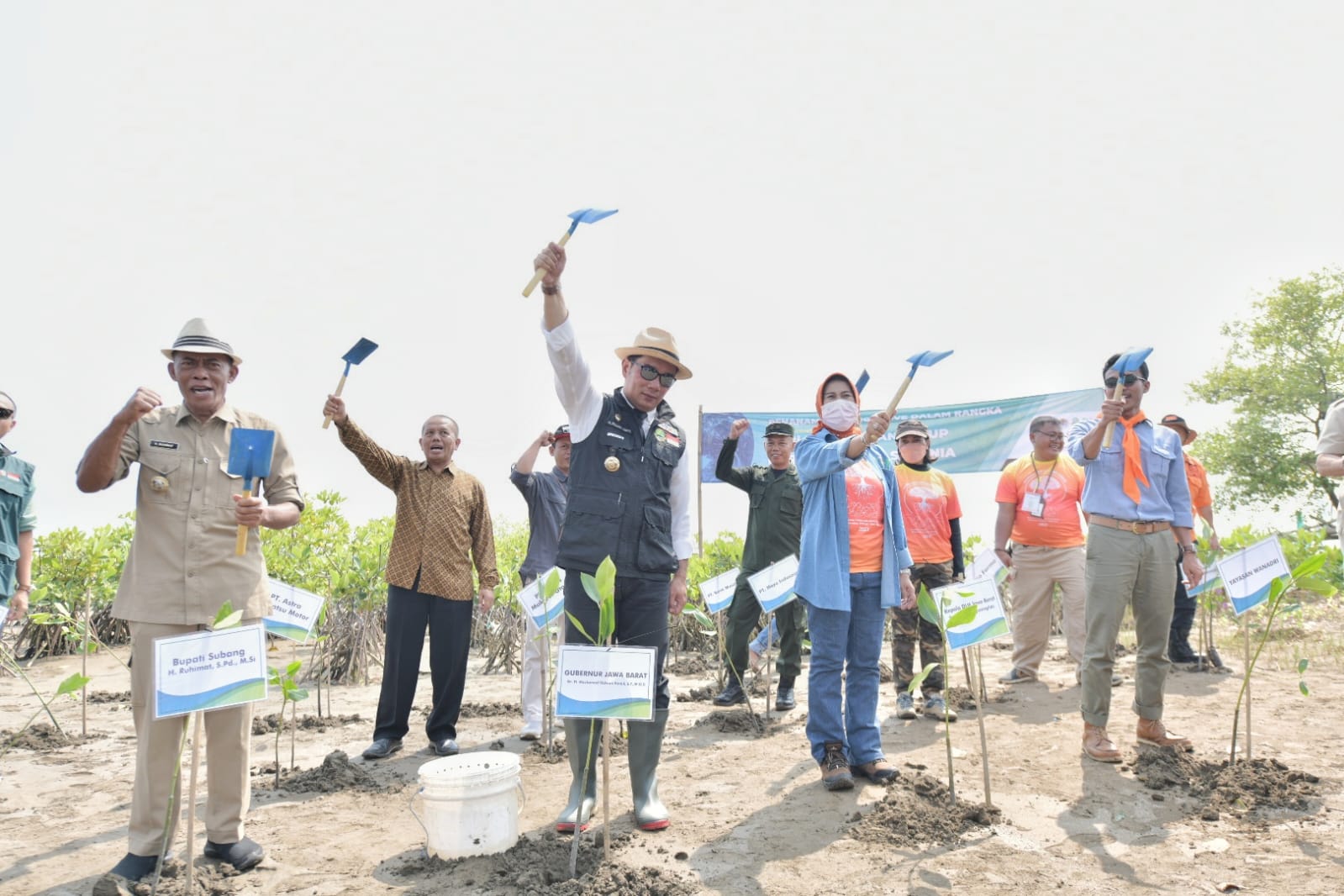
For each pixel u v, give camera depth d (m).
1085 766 4.62
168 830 3.17
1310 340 18.11
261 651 3.22
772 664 8.40
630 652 3.33
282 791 4.49
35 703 6.96
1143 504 4.58
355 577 8.26
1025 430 11.60
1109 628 4.64
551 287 3.41
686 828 3.87
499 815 3.59
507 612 8.89
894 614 6.30
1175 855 3.43
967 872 3.31
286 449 3.67
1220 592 9.44
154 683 2.97
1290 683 6.66
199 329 3.36
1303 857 3.34
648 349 3.79
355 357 5.04
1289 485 18.12
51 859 3.58
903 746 5.24
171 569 3.25
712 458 12.48
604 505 3.74
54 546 9.38
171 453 3.32
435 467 5.48
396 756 5.30
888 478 4.70
